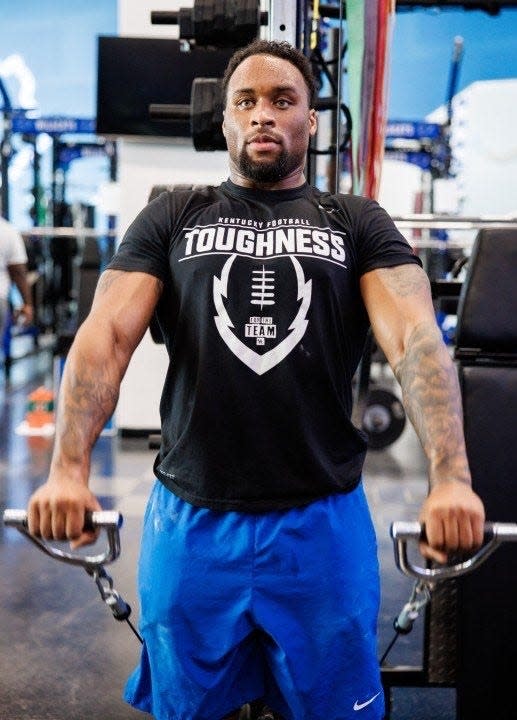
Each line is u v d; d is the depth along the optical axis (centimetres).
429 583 118
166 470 128
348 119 228
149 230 130
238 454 122
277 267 123
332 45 267
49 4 1134
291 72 131
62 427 114
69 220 905
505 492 177
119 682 215
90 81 1153
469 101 978
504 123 962
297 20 218
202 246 126
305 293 122
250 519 123
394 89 1062
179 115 248
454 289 219
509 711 181
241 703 131
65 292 907
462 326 179
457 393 115
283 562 122
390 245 129
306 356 121
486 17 1027
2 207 825
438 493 106
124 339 123
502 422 177
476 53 1041
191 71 432
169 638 125
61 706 203
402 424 453
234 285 123
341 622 124
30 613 258
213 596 123
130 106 438
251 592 122
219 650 123
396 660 229
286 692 126
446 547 104
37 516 108
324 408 125
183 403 125
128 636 243
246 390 121
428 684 185
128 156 479
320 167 414
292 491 122
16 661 226
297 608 123
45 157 1057
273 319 121
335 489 125
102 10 1134
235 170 134
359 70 206
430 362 115
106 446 485
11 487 396
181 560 124
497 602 179
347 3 207
